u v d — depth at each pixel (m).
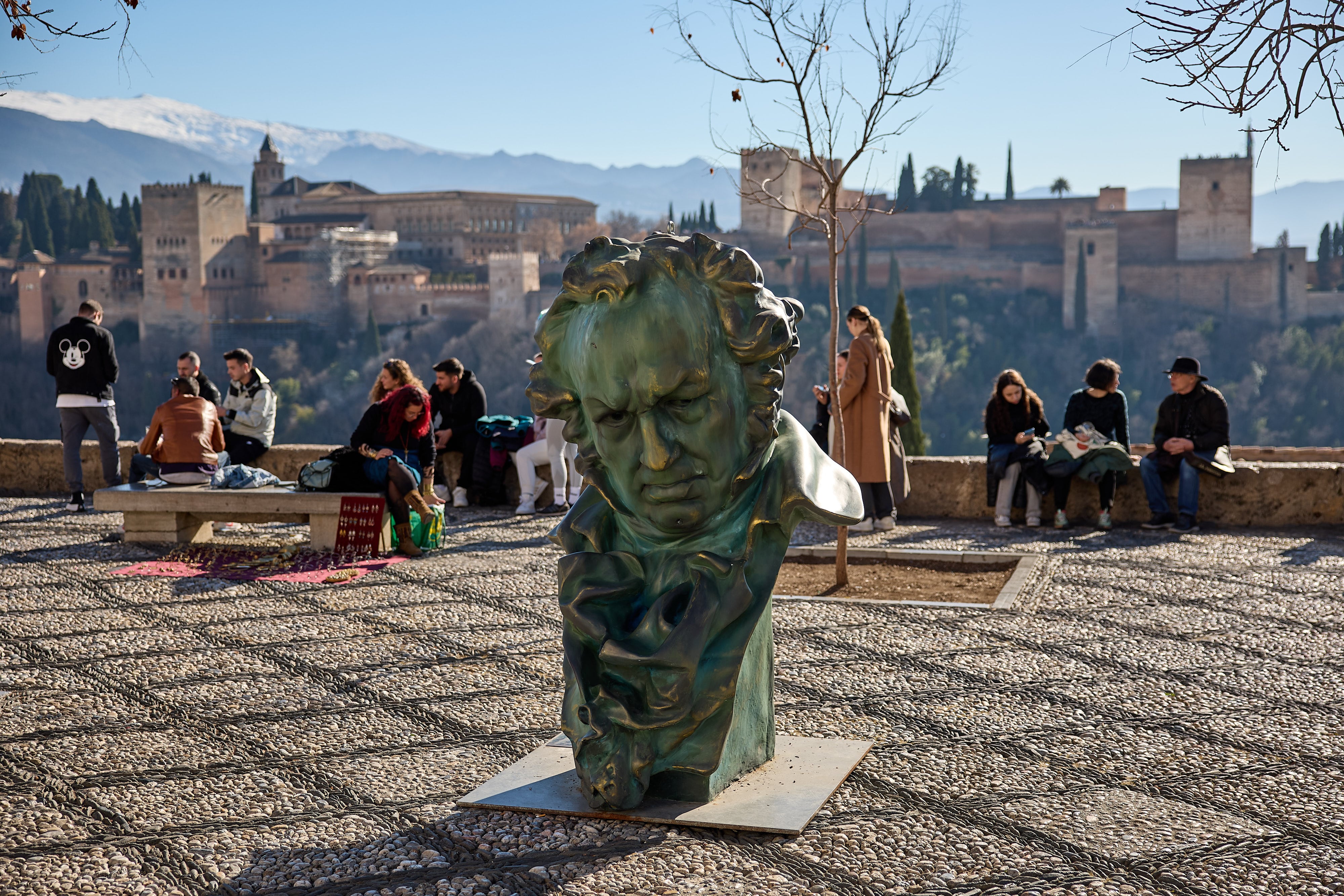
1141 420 127.44
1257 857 3.09
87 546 8.18
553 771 3.73
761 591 3.33
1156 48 3.41
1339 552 7.68
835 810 3.42
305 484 8.00
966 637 5.58
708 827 3.27
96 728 4.31
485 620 5.98
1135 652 5.26
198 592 6.67
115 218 194.75
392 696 4.69
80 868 3.11
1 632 5.78
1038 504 8.93
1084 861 3.07
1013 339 136.75
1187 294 143.12
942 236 155.88
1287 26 3.25
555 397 3.37
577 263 3.24
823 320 117.12
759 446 3.28
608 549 3.45
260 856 3.17
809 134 7.40
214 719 4.41
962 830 3.28
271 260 144.62
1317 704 4.46
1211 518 8.95
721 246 3.19
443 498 10.14
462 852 3.16
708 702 3.26
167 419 8.45
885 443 8.72
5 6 3.56
